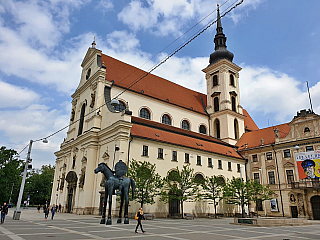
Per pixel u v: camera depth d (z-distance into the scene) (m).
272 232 19.03
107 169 22.62
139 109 47.59
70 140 51.25
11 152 64.50
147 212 35.41
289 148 47.47
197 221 30.89
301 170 44.41
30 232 15.85
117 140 35.84
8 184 62.09
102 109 43.59
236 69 66.81
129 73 51.69
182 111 55.41
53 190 54.50
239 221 26.28
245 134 60.25
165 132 43.19
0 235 14.04
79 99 53.47
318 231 20.62
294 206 44.41
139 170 32.38
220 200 44.34
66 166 50.22
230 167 49.94
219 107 61.62
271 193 42.72
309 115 45.78
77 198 41.44
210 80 65.50
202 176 44.00
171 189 36.56
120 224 22.14
